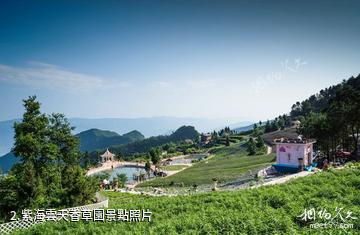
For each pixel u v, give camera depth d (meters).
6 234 29.28
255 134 194.62
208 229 23.62
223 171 88.75
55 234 27.53
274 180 49.25
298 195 31.23
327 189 31.39
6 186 35.62
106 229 27.45
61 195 38.59
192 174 94.94
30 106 42.31
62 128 50.09
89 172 139.12
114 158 199.75
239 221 24.38
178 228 25.19
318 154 81.12
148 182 94.19
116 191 71.38
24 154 41.03
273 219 23.47
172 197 38.50
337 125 69.19
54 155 44.91
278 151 62.22
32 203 34.81
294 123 188.12
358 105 67.25
